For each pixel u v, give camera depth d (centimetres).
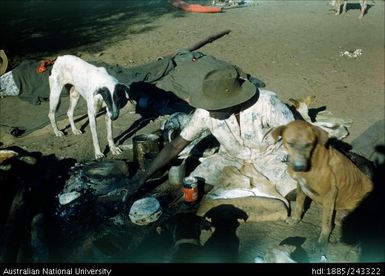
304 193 389
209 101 389
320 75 883
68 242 399
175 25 1425
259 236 393
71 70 588
